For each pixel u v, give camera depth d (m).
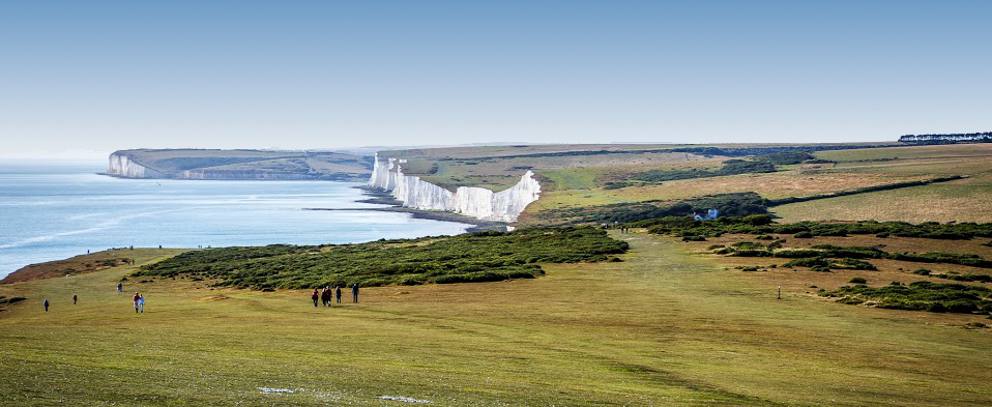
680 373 33.16
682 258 96.56
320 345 38.94
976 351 41.75
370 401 24.14
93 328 46.12
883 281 73.88
